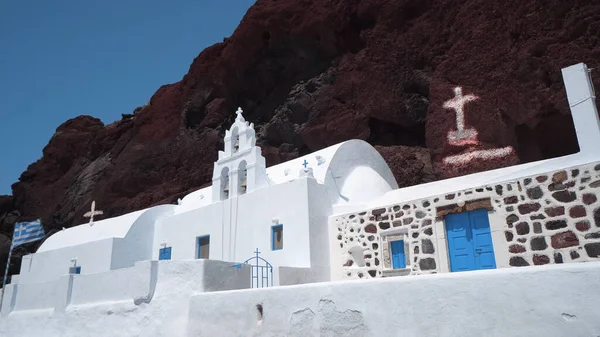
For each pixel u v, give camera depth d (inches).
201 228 720.3
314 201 585.9
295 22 1138.0
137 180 1314.0
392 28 1026.1
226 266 455.5
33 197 1637.6
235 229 661.9
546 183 419.5
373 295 283.6
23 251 1467.8
